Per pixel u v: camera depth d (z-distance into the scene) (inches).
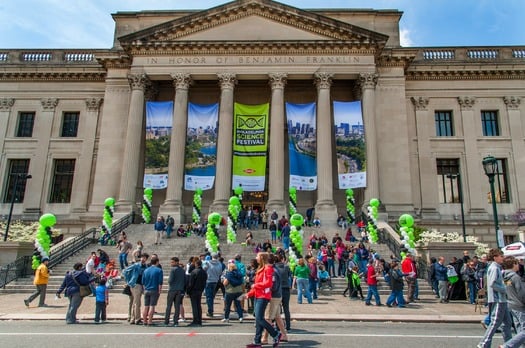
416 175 1472.7
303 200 1491.1
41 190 1533.0
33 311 596.4
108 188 1433.3
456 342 398.9
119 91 1514.5
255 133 1306.6
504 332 352.8
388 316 559.2
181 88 1384.1
